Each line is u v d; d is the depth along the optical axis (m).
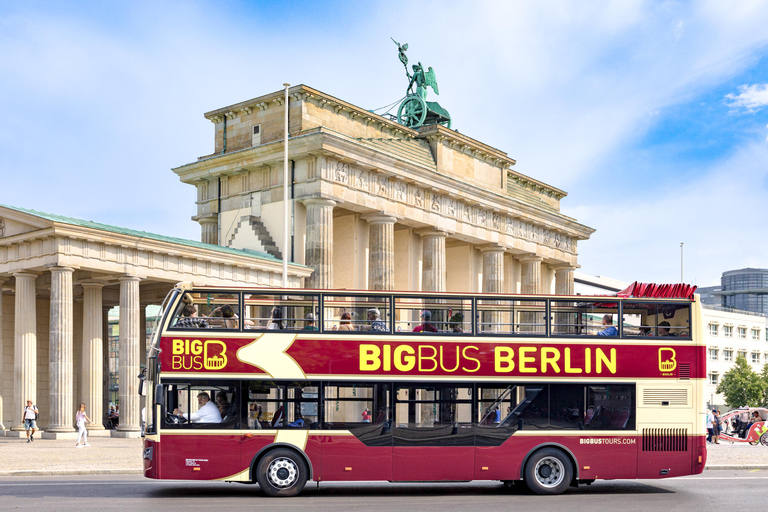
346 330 22.52
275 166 60.09
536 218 79.50
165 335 22.06
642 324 23.72
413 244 68.81
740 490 23.95
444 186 67.00
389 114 77.00
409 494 22.86
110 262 45.59
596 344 23.30
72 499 20.59
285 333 22.36
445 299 23.00
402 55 78.50
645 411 23.25
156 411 21.84
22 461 30.47
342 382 22.31
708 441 53.88
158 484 24.66
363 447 22.16
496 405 22.81
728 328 154.62
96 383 49.84
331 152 56.69
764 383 122.75
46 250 43.97
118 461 30.58
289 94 60.16
